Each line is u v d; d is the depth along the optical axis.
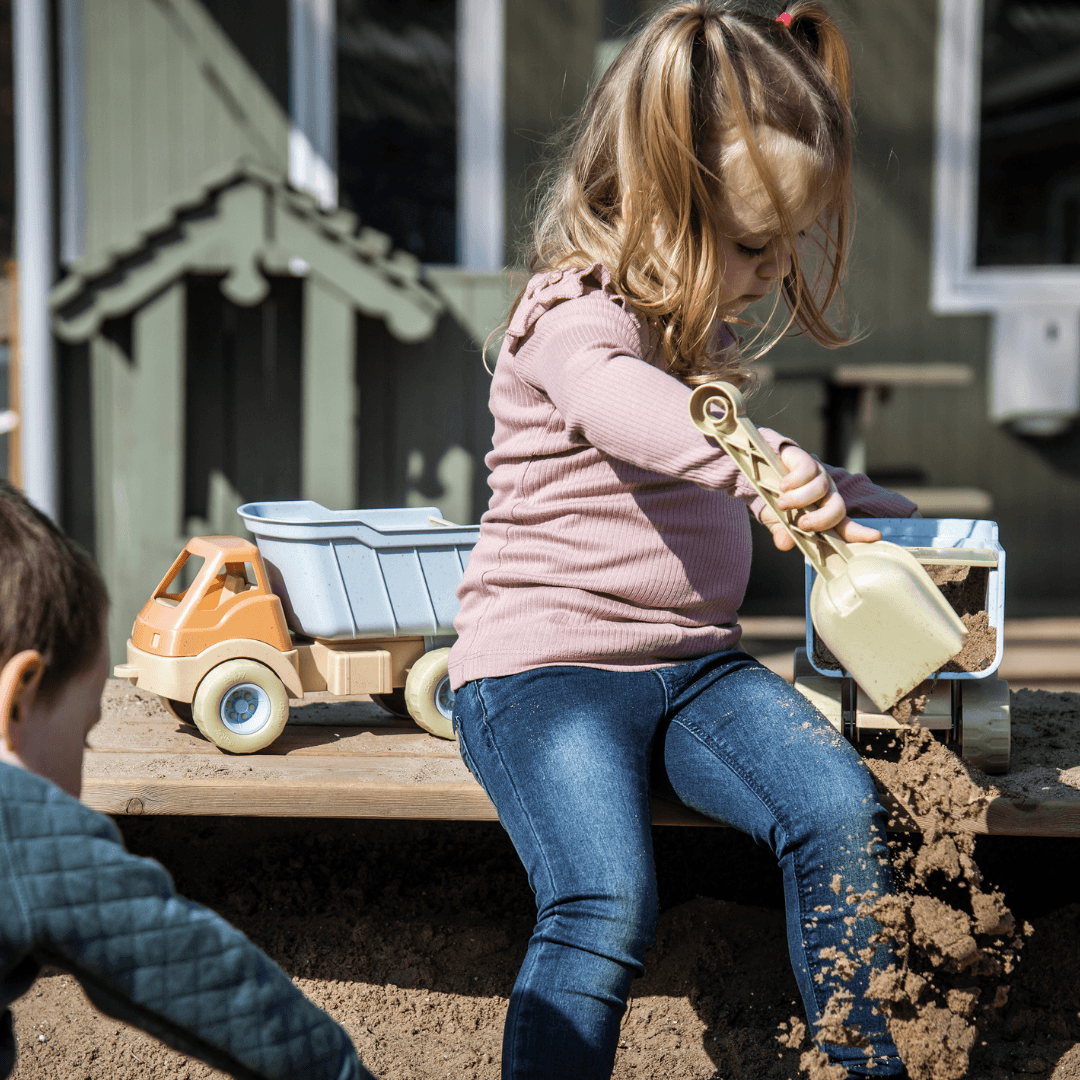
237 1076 0.99
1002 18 5.19
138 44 4.50
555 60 4.85
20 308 4.42
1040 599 5.39
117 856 0.94
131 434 4.40
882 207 5.09
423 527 1.93
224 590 1.86
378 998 1.84
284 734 1.96
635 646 1.58
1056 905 2.01
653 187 1.53
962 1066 1.41
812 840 1.43
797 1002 1.81
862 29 4.98
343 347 4.12
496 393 1.68
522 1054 1.32
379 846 2.21
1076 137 5.33
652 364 1.61
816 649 1.72
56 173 4.48
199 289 4.41
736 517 1.71
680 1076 1.66
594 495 1.59
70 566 1.02
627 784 1.43
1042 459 5.33
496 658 1.58
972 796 1.62
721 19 1.57
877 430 5.26
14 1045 1.02
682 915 2.00
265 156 4.64
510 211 4.89
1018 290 5.16
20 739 0.99
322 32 4.63
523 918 2.04
